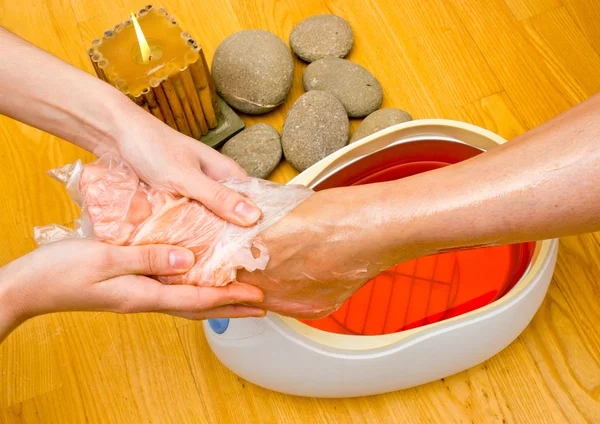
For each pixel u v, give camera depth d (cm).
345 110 113
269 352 85
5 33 77
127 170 76
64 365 99
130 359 100
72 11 131
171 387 98
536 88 118
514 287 84
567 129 56
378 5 128
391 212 66
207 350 100
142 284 70
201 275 72
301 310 78
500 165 59
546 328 97
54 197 113
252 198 74
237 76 113
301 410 95
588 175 54
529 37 122
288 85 115
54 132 82
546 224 58
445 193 62
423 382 92
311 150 107
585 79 117
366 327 95
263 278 74
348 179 100
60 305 72
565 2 125
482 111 116
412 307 95
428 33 125
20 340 101
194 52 100
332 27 121
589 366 94
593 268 101
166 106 104
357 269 72
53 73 76
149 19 105
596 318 97
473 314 82
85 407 97
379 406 94
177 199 74
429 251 68
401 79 120
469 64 121
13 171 116
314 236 70
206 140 114
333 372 86
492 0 127
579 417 91
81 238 71
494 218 59
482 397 94
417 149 99
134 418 96
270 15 129
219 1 130
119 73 100
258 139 110
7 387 98
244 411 96
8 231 110
